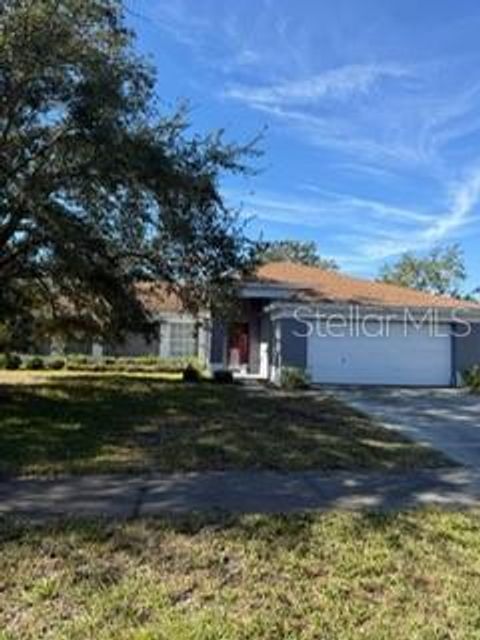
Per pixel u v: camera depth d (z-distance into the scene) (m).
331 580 5.56
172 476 9.05
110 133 14.05
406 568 5.84
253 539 6.38
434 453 11.06
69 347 30.91
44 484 8.52
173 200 15.47
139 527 6.67
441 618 4.96
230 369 26.50
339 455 10.56
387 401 18.30
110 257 17.05
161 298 20.17
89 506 7.53
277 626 4.79
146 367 28.83
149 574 5.59
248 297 25.33
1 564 5.74
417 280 53.62
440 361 24.48
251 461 9.98
